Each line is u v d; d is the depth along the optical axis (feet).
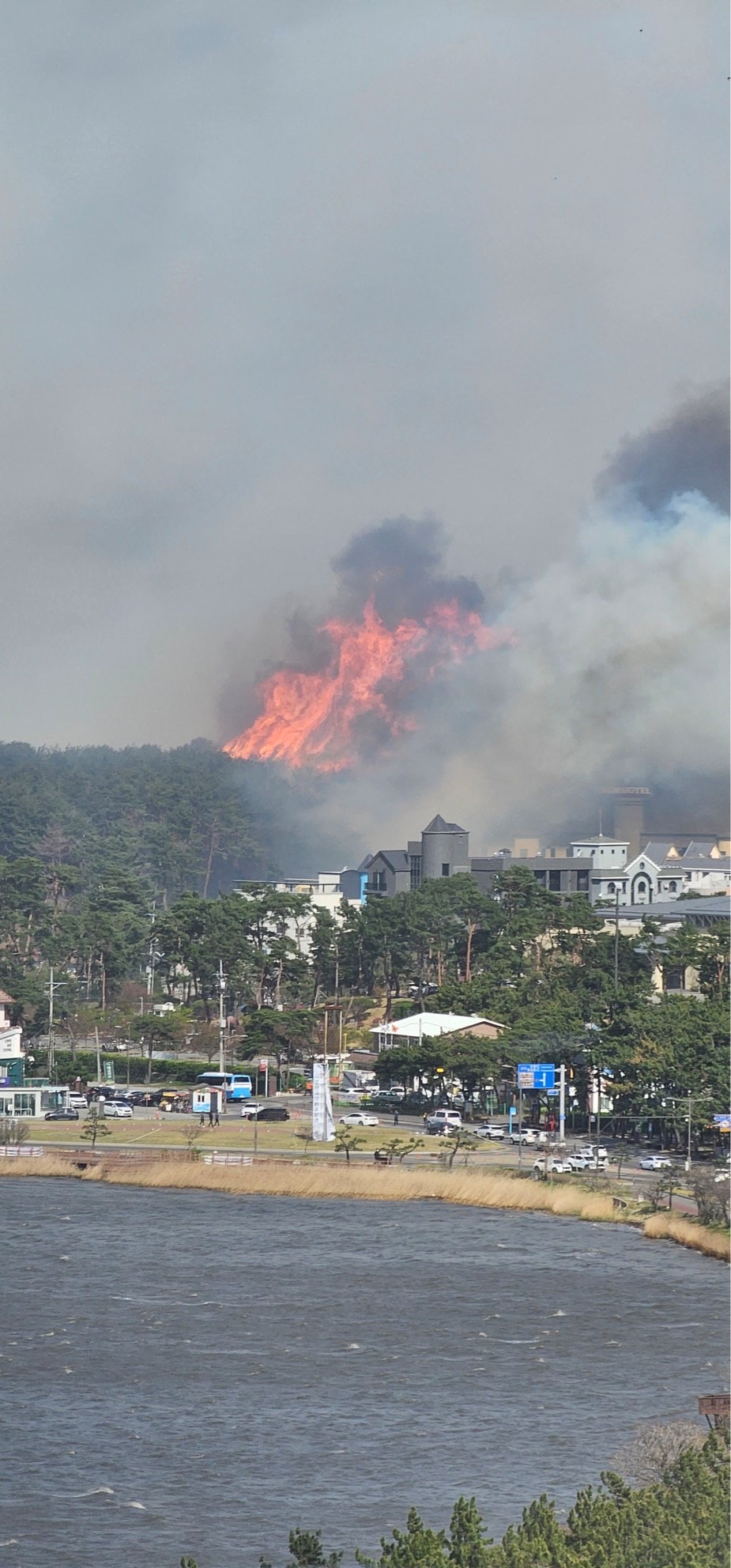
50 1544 421.59
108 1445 490.90
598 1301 642.63
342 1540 421.18
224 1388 542.16
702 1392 531.09
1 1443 492.13
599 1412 512.63
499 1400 525.75
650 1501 339.98
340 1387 541.75
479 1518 343.46
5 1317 622.54
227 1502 447.83
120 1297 650.84
